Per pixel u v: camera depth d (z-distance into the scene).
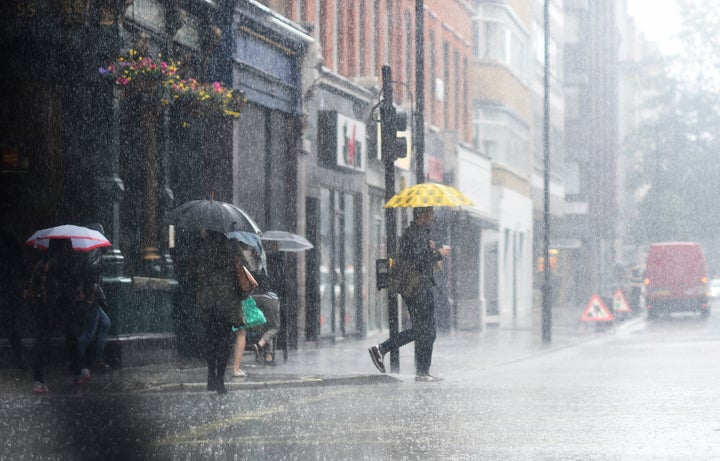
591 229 144.38
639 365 38.91
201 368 36.41
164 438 19.56
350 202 60.62
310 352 48.62
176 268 40.78
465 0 88.75
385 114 38.06
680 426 20.95
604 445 18.58
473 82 99.19
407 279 33.16
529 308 109.50
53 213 36.03
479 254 85.81
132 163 39.19
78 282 30.16
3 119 35.81
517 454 17.67
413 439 19.44
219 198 45.25
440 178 77.25
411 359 44.00
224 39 44.88
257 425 21.52
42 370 28.12
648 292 100.62
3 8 35.44
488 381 32.72
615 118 170.38
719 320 94.62
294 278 51.94
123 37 36.84
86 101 36.50
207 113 40.16
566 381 32.03
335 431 20.56
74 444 18.78
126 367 36.28
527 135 110.56
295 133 51.97
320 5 59.31
